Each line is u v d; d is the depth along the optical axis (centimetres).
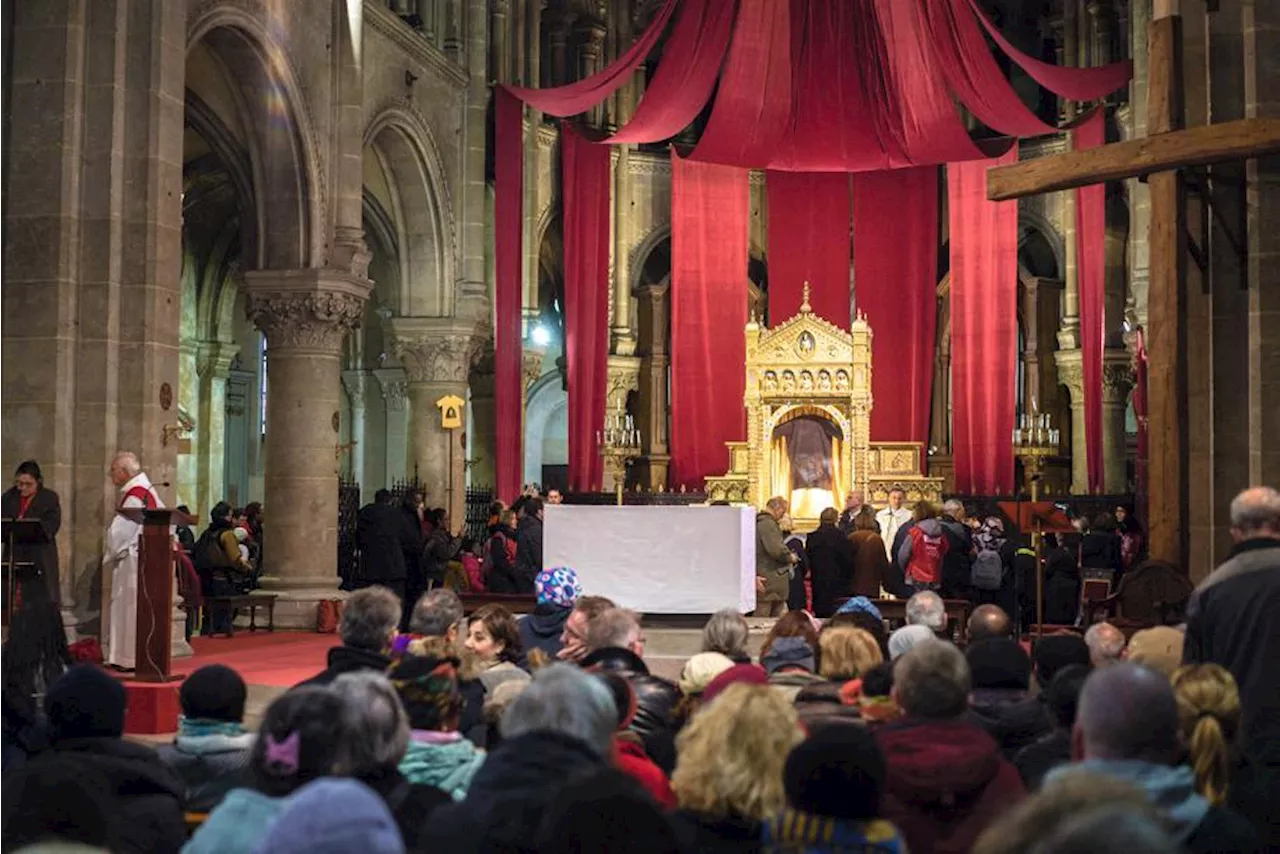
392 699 530
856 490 3023
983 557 2017
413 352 2903
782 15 2695
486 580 2073
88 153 1670
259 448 3553
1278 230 1253
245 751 660
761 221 3841
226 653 1820
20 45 1659
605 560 1547
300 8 2189
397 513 2177
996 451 3108
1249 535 743
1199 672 596
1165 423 1276
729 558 1534
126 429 1669
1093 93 2642
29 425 1627
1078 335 3459
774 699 506
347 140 2305
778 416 3075
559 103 2733
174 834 554
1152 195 1290
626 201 3644
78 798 393
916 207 3319
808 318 3070
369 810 323
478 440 3469
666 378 3712
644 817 338
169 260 1712
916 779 528
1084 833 227
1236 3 1302
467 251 2939
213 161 2934
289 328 2225
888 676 740
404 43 2653
